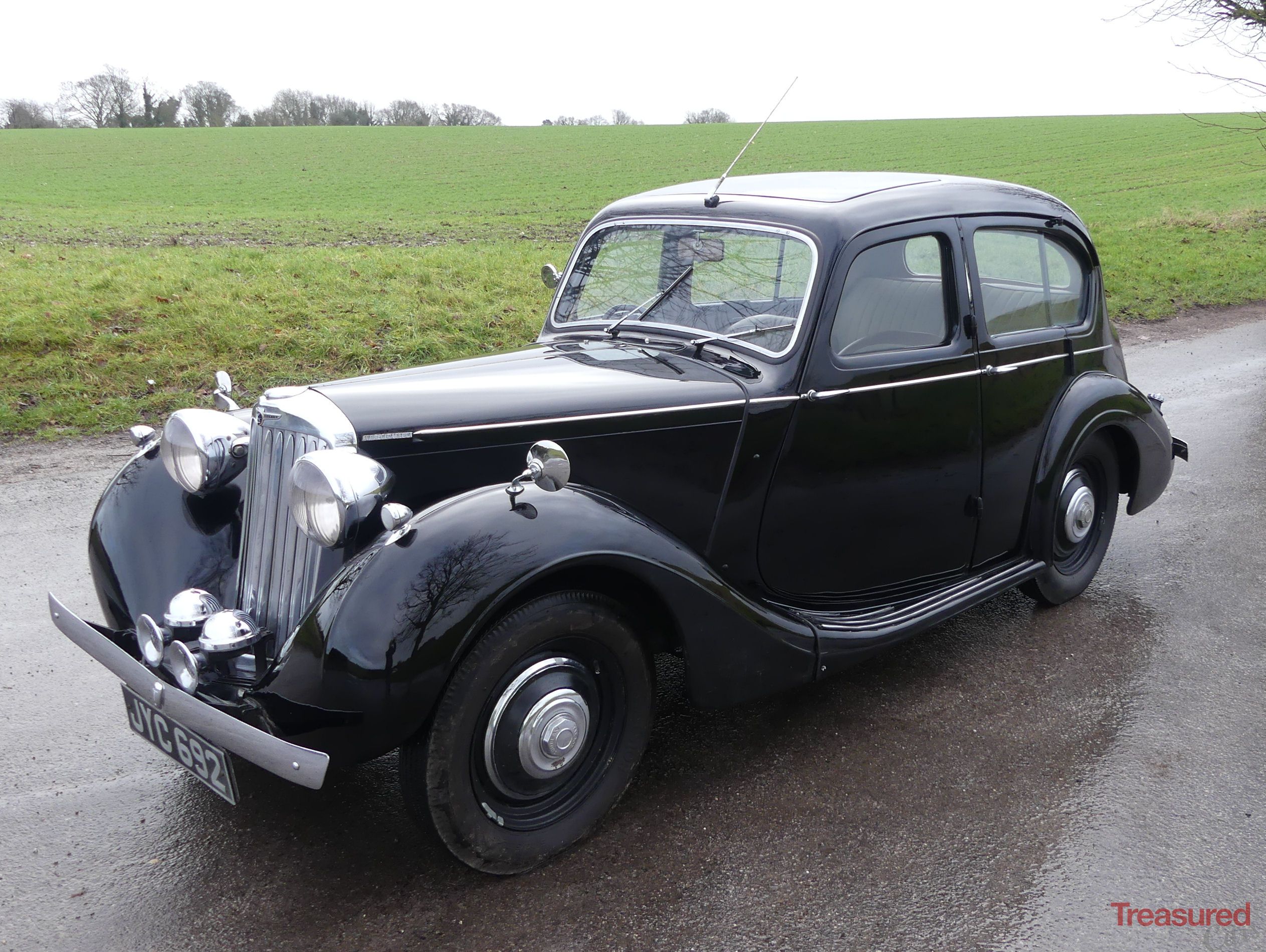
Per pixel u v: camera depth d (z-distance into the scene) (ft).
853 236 10.29
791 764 10.23
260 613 8.86
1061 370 13.00
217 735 7.50
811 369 10.11
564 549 7.89
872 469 10.85
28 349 26.91
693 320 11.07
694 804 9.51
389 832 9.01
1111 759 10.38
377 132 179.93
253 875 8.38
